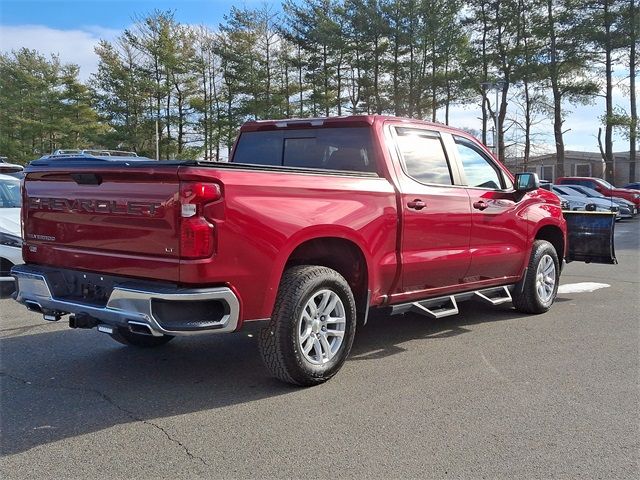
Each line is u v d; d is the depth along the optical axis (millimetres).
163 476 3256
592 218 8461
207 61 46094
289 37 43469
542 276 7273
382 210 5066
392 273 5223
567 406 4273
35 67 49719
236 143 6316
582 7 36469
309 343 4566
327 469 3338
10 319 6914
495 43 39906
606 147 39312
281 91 45250
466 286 6195
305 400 4359
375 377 4875
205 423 3951
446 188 5801
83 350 5688
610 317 7148
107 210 4289
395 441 3686
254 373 4992
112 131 45656
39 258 4887
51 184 4715
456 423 3961
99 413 4125
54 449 3572
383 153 5305
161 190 3982
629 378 4887
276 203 4289
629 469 3361
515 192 6746
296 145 5871
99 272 4434
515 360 5375
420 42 40938
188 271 3893
